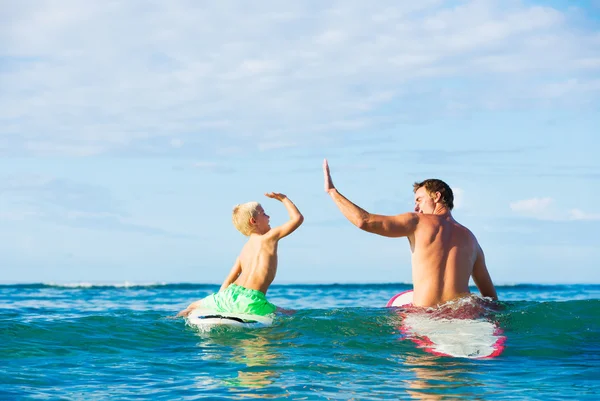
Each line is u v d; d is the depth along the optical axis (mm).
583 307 6449
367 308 6805
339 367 4656
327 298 13414
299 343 5484
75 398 3867
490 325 5836
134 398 3859
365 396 3871
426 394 3922
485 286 6629
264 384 4172
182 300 12836
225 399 3820
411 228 6234
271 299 13148
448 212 6613
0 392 3980
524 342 5418
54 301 12227
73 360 4926
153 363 4820
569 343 5414
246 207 7352
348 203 6047
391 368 4633
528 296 14312
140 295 14805
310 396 3875
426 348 5250
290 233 7098
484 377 4387
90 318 6527
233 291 6781
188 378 4359
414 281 6297
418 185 6773
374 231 6090
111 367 4699
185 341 5633
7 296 14102
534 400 3795
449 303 6105
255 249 7137
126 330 5992
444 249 6219
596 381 4289
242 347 5367
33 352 5156
